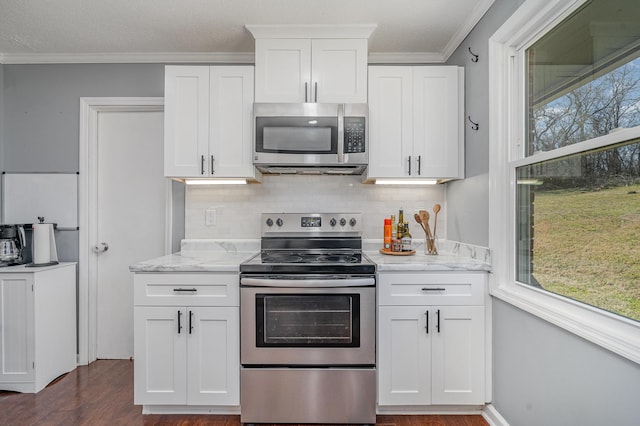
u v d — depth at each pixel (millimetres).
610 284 1125
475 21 1978
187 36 2217
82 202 2479
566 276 1333
